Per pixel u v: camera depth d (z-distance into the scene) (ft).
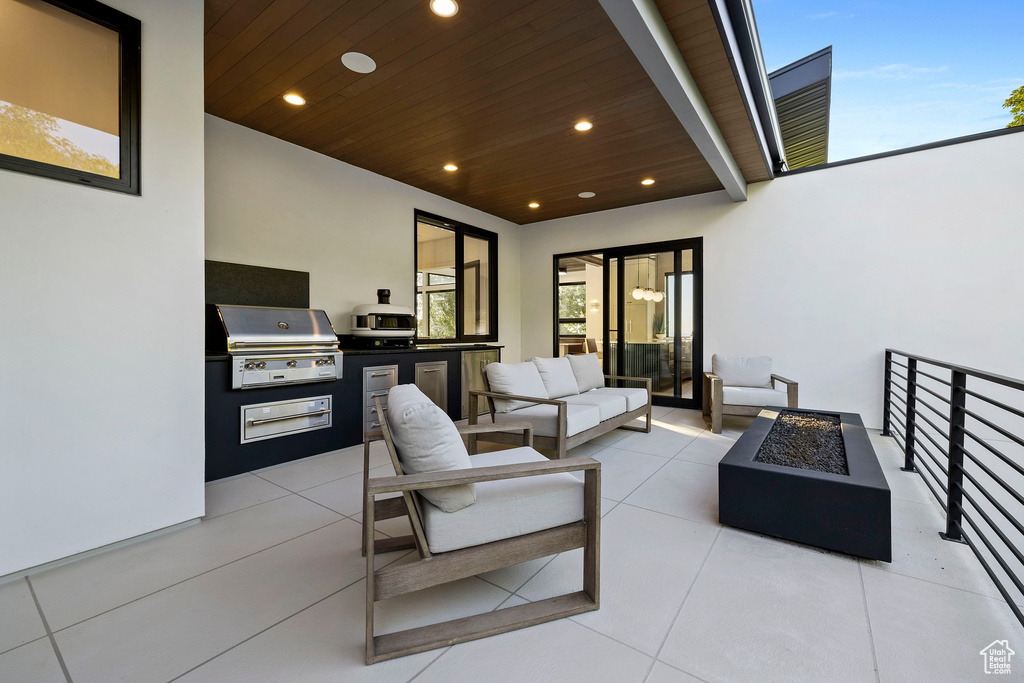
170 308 6.86
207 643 4.40
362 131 11.73
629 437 13.07
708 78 9.04
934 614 4.86
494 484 5.17
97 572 5.69
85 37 6.08
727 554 6.21
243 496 8.35
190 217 7.07
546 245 21.36
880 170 13.62
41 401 5.68
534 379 11.53
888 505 5.88
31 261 5.58
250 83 9.47
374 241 14.89
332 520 7.30
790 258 15.12
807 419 10.65
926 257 13.03
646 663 4.14
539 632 4.58
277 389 10.21
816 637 4.49
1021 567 6.41
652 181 15.62
